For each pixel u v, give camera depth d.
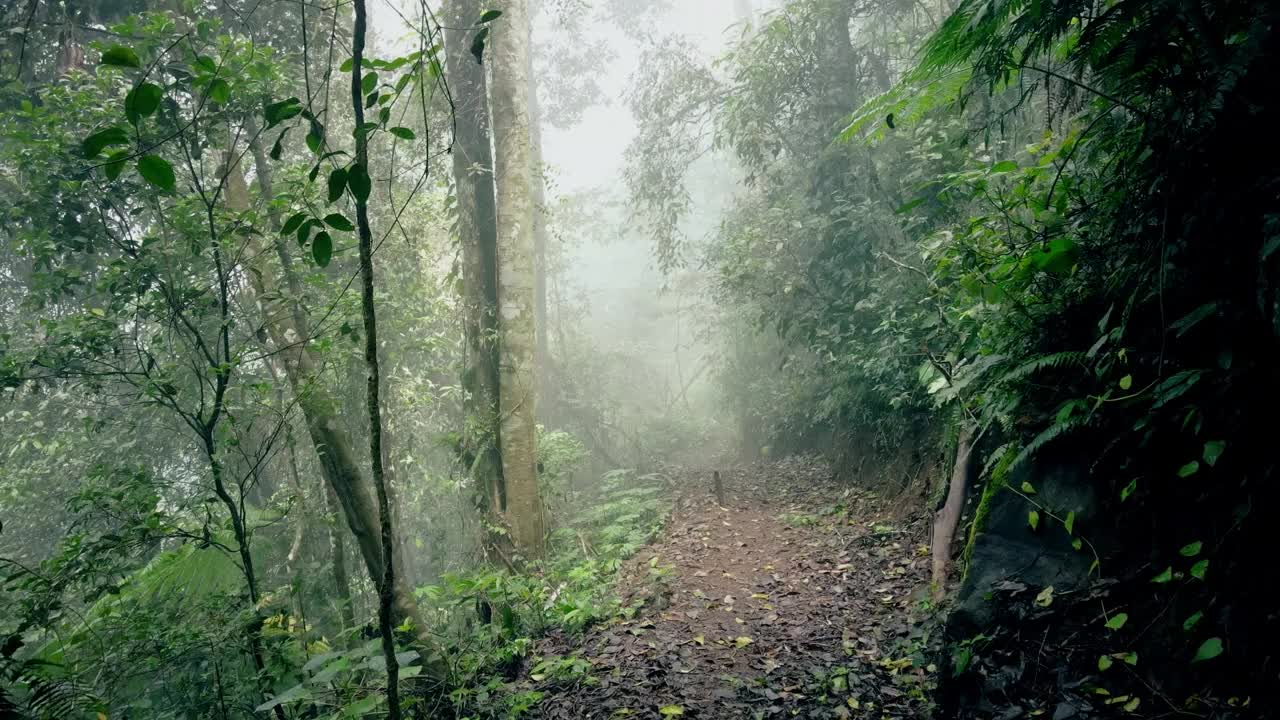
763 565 6.48
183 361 5.25
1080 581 3.02
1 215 5.05
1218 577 2.54
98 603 4.41
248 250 5.24
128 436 7.50
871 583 5.39
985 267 3.65
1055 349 3.30
